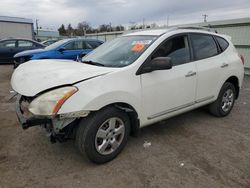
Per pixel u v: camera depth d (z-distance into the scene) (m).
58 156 3.12
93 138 2.74
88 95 2.58
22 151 3.23
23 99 2.95
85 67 3.12
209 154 3.24
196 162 3.04
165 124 4.27
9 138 3.62
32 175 2.72
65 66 3.23
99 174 2.76
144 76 3.09
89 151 2.75
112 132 2.93
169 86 3.38
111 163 2.97
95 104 2.62
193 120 4.49
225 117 4.70
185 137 3.75
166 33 3.52
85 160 3.03
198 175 2.77
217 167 2.93
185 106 3.75
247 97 6.34
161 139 3.66
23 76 3.07
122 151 3.25
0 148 3.31
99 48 4.13
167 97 3.41
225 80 4.38
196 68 3.77
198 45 3.95
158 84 3.24
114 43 3.92
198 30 4.05
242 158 3.15
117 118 2.94
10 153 3.18
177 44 3.60
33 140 3.55
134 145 3.44
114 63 3.24
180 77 3.51
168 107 3.48
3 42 11.77
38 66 3.38
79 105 2.52
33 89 2.67
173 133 3.89
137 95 3.03
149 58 3.15
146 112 3.22
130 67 2.99
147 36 3.58
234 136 3.83
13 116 4.60
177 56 3.56
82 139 2.71
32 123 2.53
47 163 2.96
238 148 3.43
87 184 2.58
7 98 5.92
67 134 2.71
